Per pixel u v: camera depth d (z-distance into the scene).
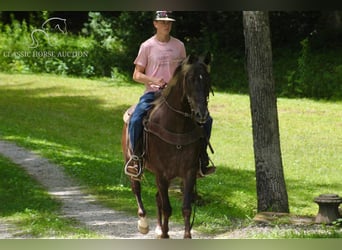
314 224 11.62
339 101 30.59
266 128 13.03
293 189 16.97
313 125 26.30
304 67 32.38
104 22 37.53
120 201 14.10
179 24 36.72
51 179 16.47
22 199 14.03
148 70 9.55
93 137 24.00
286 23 36.75
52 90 33.09
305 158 21.09
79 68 36.66
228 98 31.50
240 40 36.62
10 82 34.56
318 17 36.50
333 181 18.00
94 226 11.71
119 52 36.78
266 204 13.11
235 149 22.38
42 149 20.58
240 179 17.88
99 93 32.62
